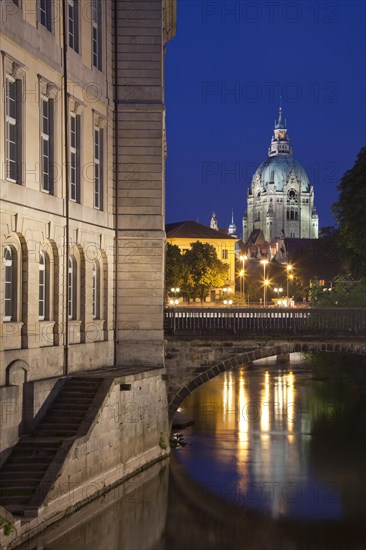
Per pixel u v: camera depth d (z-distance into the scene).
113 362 43.00
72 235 38.41
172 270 155.50
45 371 35.47
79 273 39.88
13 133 33.53
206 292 158.50
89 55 41.03
